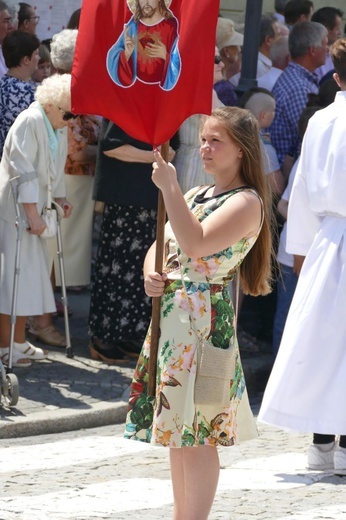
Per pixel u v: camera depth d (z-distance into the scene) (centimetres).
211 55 516
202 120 539
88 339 1040
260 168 529
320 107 948
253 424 535
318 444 704
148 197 941
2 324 927
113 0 523
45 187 920
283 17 1435
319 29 1105
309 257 695
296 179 712
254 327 1096
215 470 519
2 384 831
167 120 520
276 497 639
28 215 903
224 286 520
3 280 909
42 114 910
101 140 939
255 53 1077
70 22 1106
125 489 651
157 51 520
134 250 952
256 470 706
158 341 518
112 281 956
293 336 688
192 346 509
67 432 821
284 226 995
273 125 1085
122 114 525
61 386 895
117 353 977
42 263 923
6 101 970
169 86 519
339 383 677
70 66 953
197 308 510
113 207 951
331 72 1138
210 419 512
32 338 1018
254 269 545
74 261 1014
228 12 1565
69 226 1007
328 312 680
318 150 695
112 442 788
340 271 680
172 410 508
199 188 542
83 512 597
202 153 528
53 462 721
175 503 534
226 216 510
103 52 525
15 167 900
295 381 684
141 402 523
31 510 599
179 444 506
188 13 515
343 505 624
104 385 907
